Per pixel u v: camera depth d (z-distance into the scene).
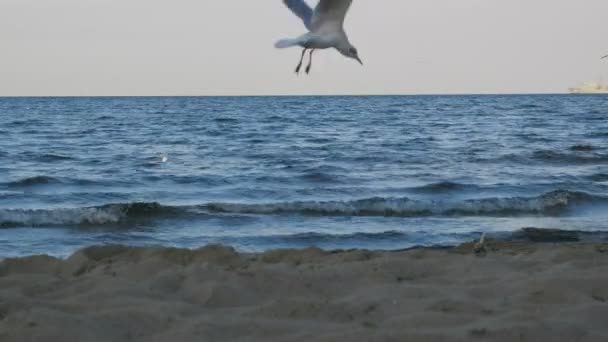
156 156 29.64
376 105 109.06
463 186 19.98
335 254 8.22
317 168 24.92
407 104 113.69
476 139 38.56
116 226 14.39
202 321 5.00
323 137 40.84
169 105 115.25
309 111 84.00
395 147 33.69
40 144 36.12
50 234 13.55
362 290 6.00
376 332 4.72
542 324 4.88
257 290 6.00
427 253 8.08
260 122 58.25
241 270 6.68
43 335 4.68
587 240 12.36
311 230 13.90
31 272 7.19
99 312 5.21
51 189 20.16
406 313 5.30
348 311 5.34
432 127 50.22
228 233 13.57
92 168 25.27
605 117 62.41
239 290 5.86
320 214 15.71
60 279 6.45
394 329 4.87
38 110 89.00
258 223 14.65
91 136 41.91
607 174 22.80
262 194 19.19
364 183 21.22
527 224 14.42
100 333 4.82
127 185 20.86
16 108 99.38
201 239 13.03
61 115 72.31
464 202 16.34
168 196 18.92
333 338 4.64
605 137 39.38
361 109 90.56
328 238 12.95
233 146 34.78
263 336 4.80
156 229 14.09
